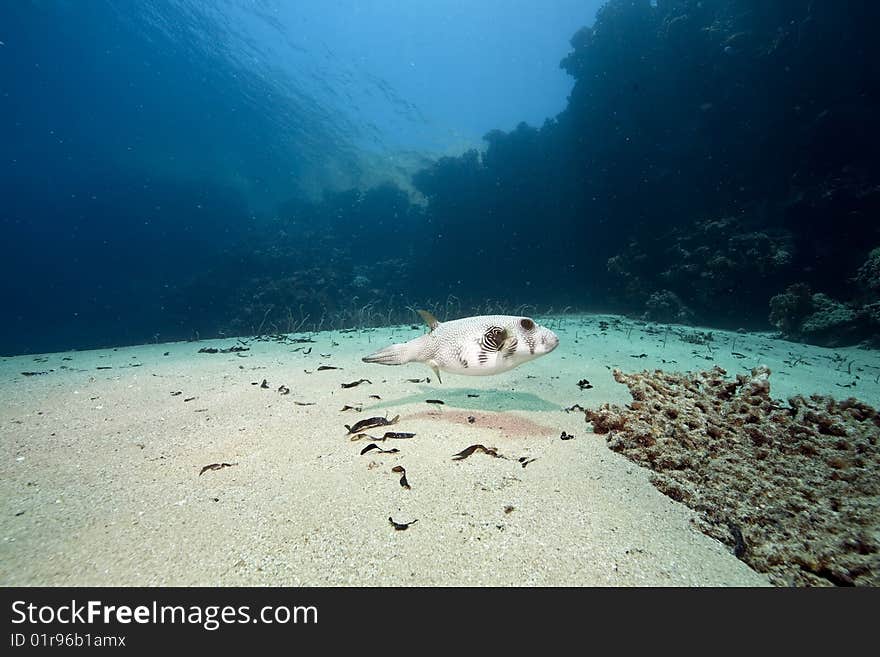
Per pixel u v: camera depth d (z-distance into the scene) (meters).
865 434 4.06
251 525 2.66
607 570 2.37
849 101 13.31
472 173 26.22
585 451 3.96
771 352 10.54
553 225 24.22
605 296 20.95
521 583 2.26
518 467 3.57
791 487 3.29
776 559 2.55
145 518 2.74
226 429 4.46
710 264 15.32
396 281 26.66
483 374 3.88
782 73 14.43
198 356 9.48
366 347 10.17
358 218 30.41
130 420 4.80
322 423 4.62
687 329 14.20
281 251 27.34
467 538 2.59
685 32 17.19
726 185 16.58
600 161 20.70
